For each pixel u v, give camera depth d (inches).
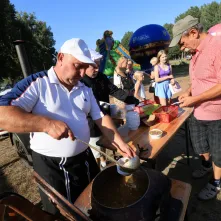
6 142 158.9
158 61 166.1
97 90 84.7
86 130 52.7
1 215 27.5
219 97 66.6
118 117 82.4
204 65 63.8
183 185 48.1
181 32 64.9
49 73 45.7
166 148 121.9
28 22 982.4
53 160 49.5
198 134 81.9
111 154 115.0
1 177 112.7
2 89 257.6
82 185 54.4
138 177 41.4
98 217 34.7
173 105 86.8
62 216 38.9
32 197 94.2
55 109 45.9
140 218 32.8
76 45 41.6
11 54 599.8
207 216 73.0
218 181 78.0
